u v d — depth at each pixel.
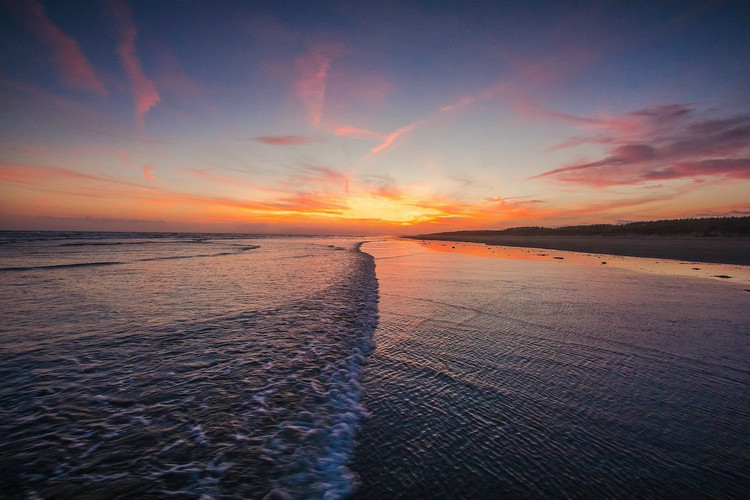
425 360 5.55
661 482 2.93
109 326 7.00
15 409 3.85
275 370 5.05
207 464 3.05
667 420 3.85
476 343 6.34
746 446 3.41
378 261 22.92
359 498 2.72
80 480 2.81
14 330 6.66
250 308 8.71
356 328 7.17
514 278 14.48
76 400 4.09
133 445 3.29
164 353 5.59
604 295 10.73
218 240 66.44
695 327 7.28
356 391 4.49
